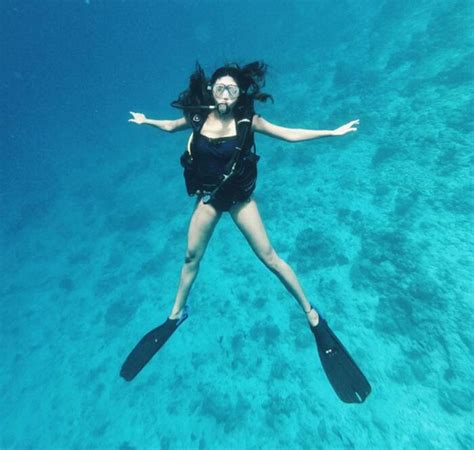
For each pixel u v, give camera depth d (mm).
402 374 7285
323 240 10641
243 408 8297
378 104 15852
